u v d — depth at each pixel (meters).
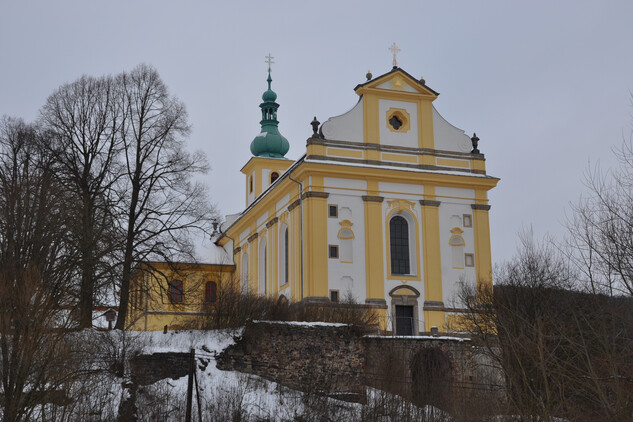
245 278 75.62
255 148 92.81
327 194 61.78
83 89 55.88
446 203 64.69
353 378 47.47
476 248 64.50
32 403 36.56
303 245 61.56
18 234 44.09
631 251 30.38
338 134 63.56
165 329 48.88
